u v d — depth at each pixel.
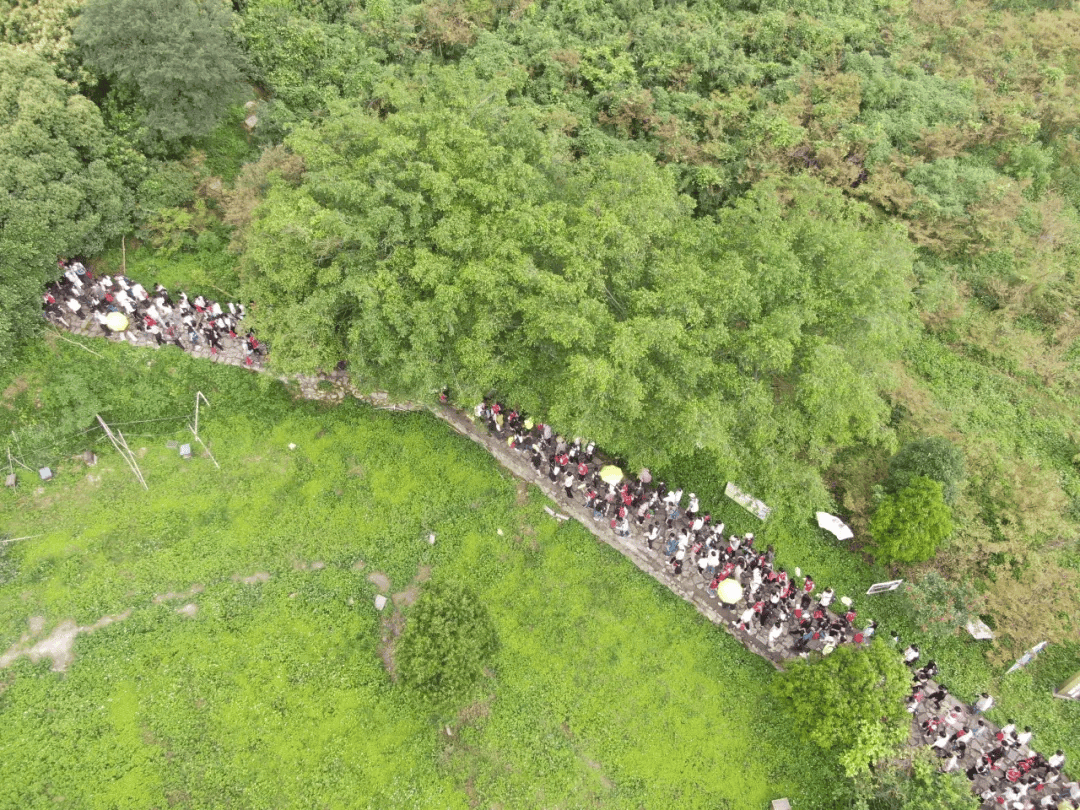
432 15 36.25
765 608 25.09
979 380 33.50
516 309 23.30
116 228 30.61
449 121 25.56
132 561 25.28
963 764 22.80
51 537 25.45
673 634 25.20
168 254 31.92
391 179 24.27
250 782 21.02
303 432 29.52
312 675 23.19
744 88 35.97
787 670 23.20
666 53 36.75
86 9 28.89
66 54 30.08
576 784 21.83
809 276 24.75
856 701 20.78
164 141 32.12
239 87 32.91
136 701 22.12
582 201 26.50
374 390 29.41
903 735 20.58
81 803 20.20
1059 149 40.44
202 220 32.41
